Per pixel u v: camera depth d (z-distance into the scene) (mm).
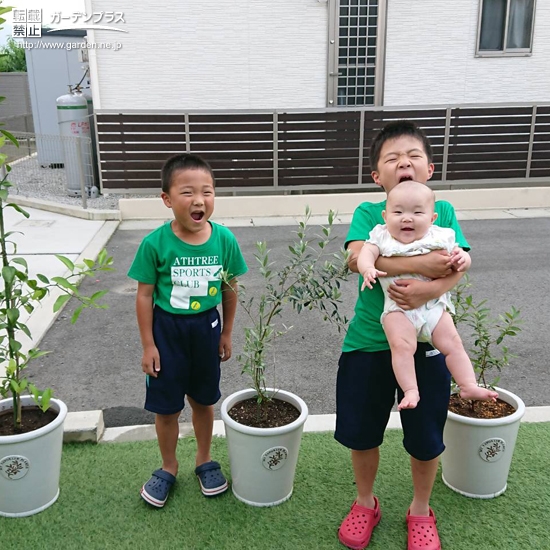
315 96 9727
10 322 2422
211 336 2506
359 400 2260
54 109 12750
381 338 2209
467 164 9727
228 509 2508
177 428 2604
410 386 2020
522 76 9938
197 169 2336
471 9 9562
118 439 3061
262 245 2553
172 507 2518
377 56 9609
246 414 2600
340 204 9383
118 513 2479
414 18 9531
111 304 5414
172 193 2342
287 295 2533
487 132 9633
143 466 2812
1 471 2365
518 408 2584
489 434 2467
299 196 9305
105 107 9453
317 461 2859
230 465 2590
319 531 2389
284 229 8438
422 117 9445
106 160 9242
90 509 2502
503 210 9641
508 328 2814
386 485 2686
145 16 9156
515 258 6941
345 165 9492
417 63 9727
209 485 2576
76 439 2980
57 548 2281
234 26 9320
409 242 2082
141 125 9109
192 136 9188
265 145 9281
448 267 2021
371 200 9406
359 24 9492
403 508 2539
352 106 9820
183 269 2418
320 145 9367
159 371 2453
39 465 2418
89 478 2713
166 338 2447
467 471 2551
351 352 2277
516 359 4262
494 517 2461
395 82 9781
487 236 8023
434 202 2182
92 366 4156
